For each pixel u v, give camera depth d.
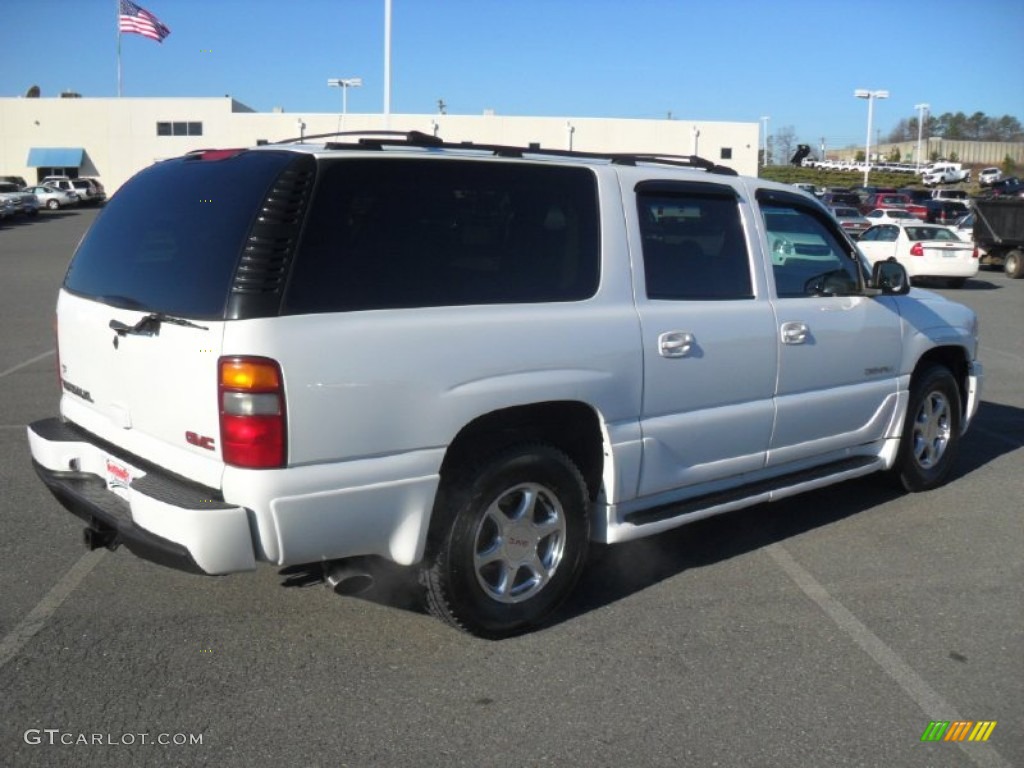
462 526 4.03
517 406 4.08
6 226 42.84
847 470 5.72
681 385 4.67
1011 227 25.30
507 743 3.49
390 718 3.63
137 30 42.00
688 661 4.12
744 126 59.97
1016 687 3.95
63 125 61.28
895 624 4.51
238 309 3.48
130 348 3.91
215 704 3.71
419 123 53.06
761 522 5.93
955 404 6.61
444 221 3.96
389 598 4.68
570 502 4.36
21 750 3.38
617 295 4.45
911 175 89.38
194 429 3.64
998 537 5.69
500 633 4.26
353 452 3.67
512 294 4.11
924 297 6.45
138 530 3.71
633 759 3.40
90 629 4.30
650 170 4.75
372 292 3.72
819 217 5.59
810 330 5.30
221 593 4.70
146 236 4.06
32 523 5.60
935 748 3.51
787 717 3.69
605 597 4.78
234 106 63.66
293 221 3.58
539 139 57.06
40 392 9.31
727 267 4.99
